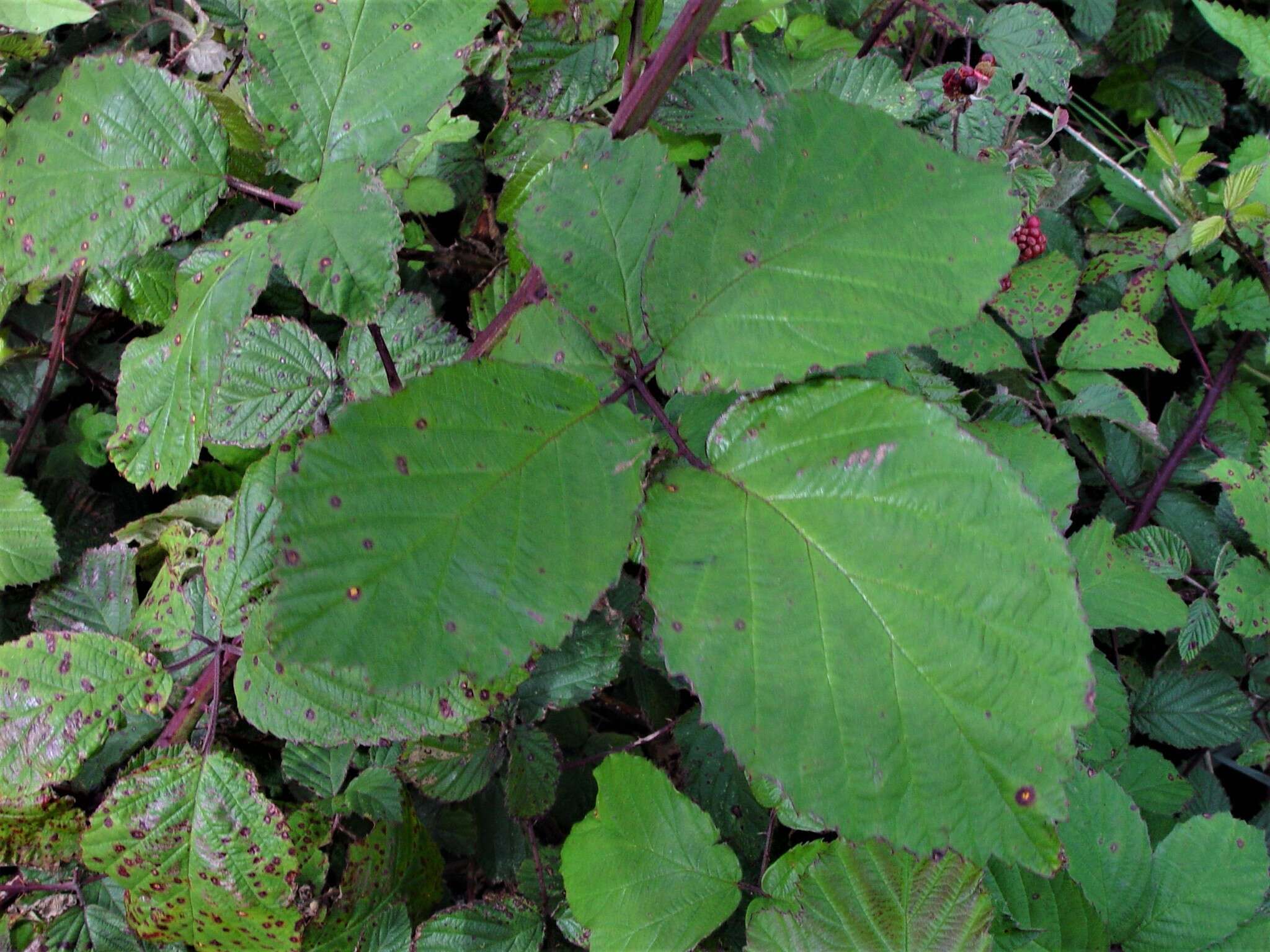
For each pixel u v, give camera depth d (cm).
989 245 24
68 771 32
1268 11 77
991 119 51
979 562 23
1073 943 33
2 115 54
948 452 23
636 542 31
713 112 46
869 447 23
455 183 52
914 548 23
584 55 41
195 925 33
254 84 29
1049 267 51
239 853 32
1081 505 55
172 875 32
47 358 48
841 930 31
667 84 30
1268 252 50
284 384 36
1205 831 36
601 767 34
